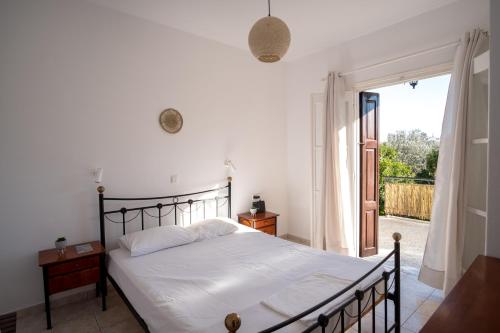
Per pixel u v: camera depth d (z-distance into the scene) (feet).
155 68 9.91
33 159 7.75
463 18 8.52
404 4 8.83
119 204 9.26
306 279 5.87
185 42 10.62
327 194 11.78
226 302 5.19
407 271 10.57
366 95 11.78
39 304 7.95
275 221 12.36
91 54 8.59
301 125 13.62
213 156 11.58
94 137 8.71
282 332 4.25
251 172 12.94
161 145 10.12
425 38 9.36
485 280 4.26
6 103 7.33
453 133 8.20
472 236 8.09
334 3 8.71
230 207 11.98
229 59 11.96
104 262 8.04
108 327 7.29
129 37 9.31
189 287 5.83
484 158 7.83
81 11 8.39
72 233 8.43
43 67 7.82
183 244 8.70
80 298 8.58
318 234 12.07
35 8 7.68
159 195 10.12
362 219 11.91
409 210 19.26
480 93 7.81
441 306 3.61
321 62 12.56
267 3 8.64
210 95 11.39
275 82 13.76
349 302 4.74
